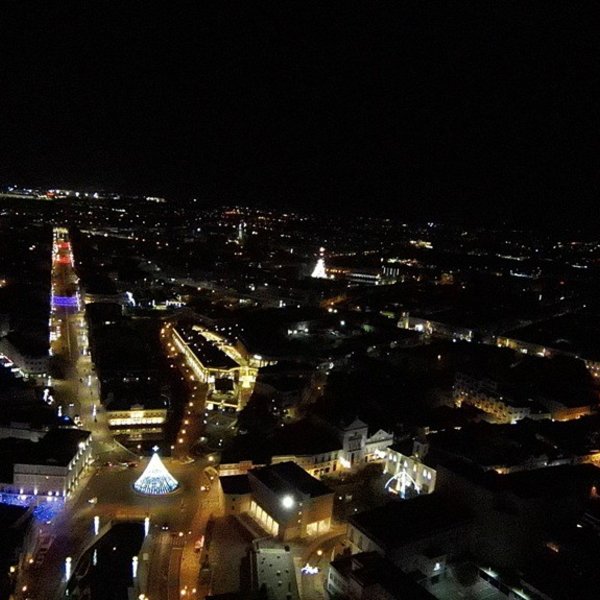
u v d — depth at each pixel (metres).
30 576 132.62
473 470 155.75
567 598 123.75
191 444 196.12
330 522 155.50
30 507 147.75
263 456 177.75
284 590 127.94
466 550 146.88
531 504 143.12
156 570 136.50
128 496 164.38
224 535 149.00
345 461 187.00
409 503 152.50
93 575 132.50
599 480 161.12
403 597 117.44
